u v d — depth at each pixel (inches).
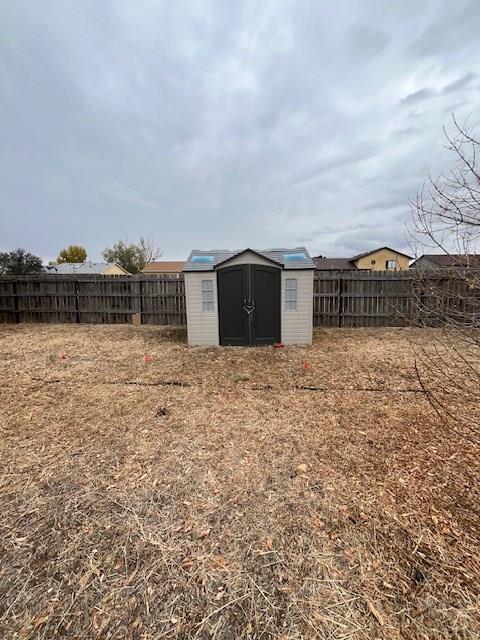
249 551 68.4
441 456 104.8
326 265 1206.3
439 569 63.2
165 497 86.4
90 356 245.4
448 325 94.2
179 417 137.3
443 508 80.7
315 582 60.9
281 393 164.6
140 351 263.1
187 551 68.6
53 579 62.1
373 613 54.9
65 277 412.2
